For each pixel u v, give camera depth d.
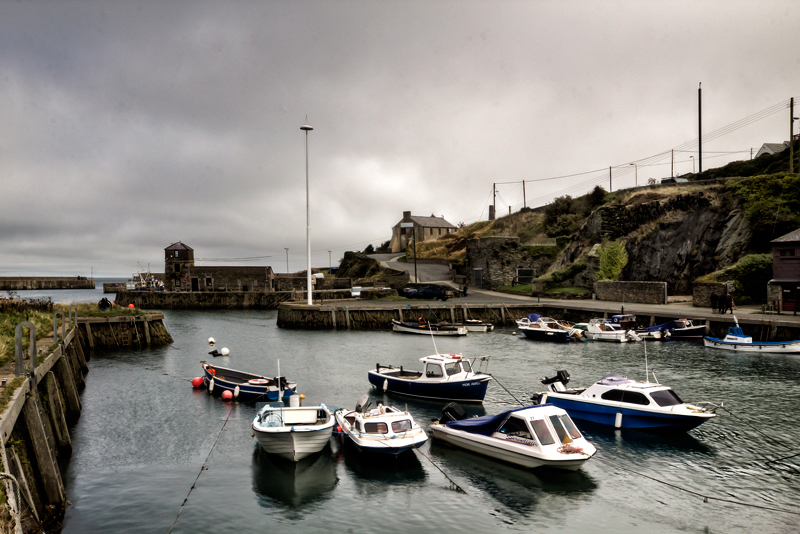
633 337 46.31
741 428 22.17
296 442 18.56
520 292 74.19
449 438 20.75
